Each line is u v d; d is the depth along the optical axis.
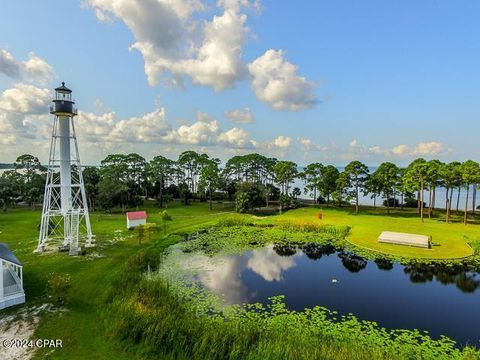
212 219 52.78
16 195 71.12
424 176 51.03
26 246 34.62
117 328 16.75
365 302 22.64
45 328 17.64
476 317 20.42
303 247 37.88
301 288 25.17
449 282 26.77
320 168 74.62
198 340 15.55
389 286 25.88
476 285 26.14
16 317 18.88
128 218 44.19
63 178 33.72
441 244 37.22
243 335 15.91
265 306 21.55
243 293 23.83
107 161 76.06
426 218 55.41
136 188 70.62
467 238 39.09
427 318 20.22
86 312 19.56
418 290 25.02
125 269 26.34
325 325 18.92
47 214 33.59
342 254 35.09
